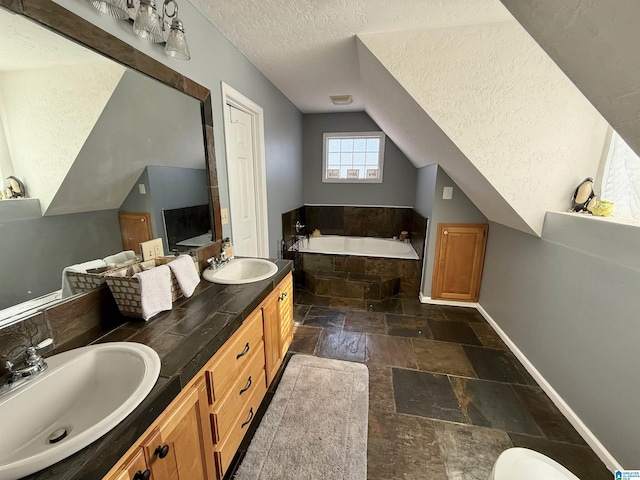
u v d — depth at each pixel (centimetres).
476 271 290
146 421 67
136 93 119
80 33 92
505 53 164
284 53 205
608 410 130
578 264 152
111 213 114
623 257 124
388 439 143
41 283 90
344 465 129
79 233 102
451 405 166
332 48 196
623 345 123
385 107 260
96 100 103
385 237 416
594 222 141
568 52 83
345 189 418
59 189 94
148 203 132
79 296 100
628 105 76
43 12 81
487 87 170
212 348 97
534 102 168
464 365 203
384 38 173
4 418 66
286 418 155
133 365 84
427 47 170
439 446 139
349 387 179
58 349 91
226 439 112
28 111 84
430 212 294
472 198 265
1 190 79
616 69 72
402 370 197
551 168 175
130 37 113
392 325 260
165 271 119
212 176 174
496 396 173
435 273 300
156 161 134
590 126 166
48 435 72
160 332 102
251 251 251
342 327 255
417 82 175
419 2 142
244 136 229
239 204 226
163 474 77
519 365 204
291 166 352
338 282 320
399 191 404
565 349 162
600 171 167
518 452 102
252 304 130
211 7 150
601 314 136
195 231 164
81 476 52
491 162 179
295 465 129
